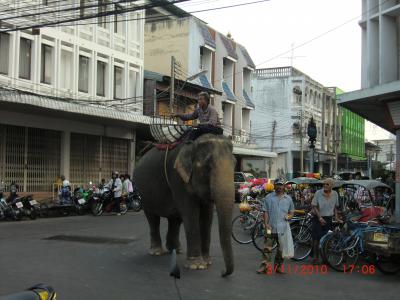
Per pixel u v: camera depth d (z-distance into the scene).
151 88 27.91
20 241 12.45
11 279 8.10
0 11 17.91
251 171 43.56
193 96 30.84
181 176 8.42
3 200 17.72
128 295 7.23
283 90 49.84
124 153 27.00
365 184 13.98
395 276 9.20
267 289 7.82
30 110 20.50
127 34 26.97
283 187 9.23
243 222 14.02
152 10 36.25
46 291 3.83
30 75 21.33
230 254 7.68
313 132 22.72
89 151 24.77
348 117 61.84
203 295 7.31
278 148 49.31
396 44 17.03
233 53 39.41
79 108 21.33
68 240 12.70
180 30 35.06
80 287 7.67
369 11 17.59
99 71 25.34
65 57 23.17
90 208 20.66
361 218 11.01
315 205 10.22
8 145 20.48
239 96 40.75
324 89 54.78
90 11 24.16
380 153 83.06
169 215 10.06
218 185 7.66
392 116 17.22
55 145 22.77
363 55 18.12
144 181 10.19
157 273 8.73
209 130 8.53
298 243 10.69
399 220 16.39
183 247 11.86
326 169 56.72
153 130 10.25
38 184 21.80
